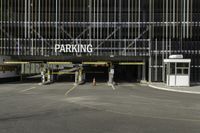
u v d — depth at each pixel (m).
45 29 40.88
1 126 12.11
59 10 40.88
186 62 33.94
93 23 40.88
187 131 11.38
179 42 40.94
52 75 42.88
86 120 13.50
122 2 40.91
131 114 15.26
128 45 40.91
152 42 41.03
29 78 52.19
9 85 36.25
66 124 12.56
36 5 40.84
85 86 35.03
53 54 40.91
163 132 11.17
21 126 12.11
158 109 17.12
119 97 23.27
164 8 40.91
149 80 41.03
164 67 40.88
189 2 40.81
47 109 16.75
